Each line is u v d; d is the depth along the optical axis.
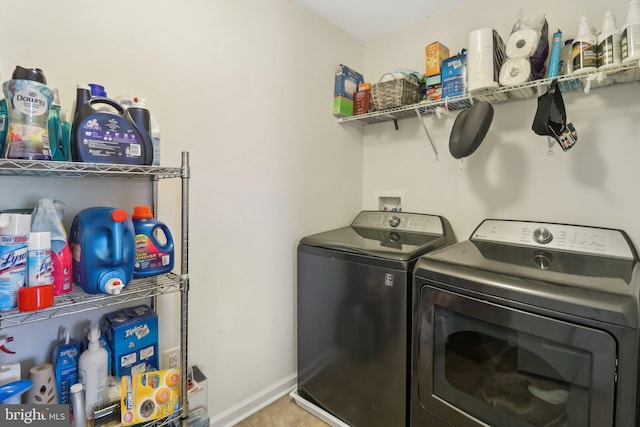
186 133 1.31
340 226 2.06
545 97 1.24
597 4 1.33
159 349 1.29
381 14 1.84
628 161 1.28
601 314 0.83
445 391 1.16
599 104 1.33
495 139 1.62
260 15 1.55
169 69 1.25
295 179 1.77
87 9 1.05
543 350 0.94
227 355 1.51
